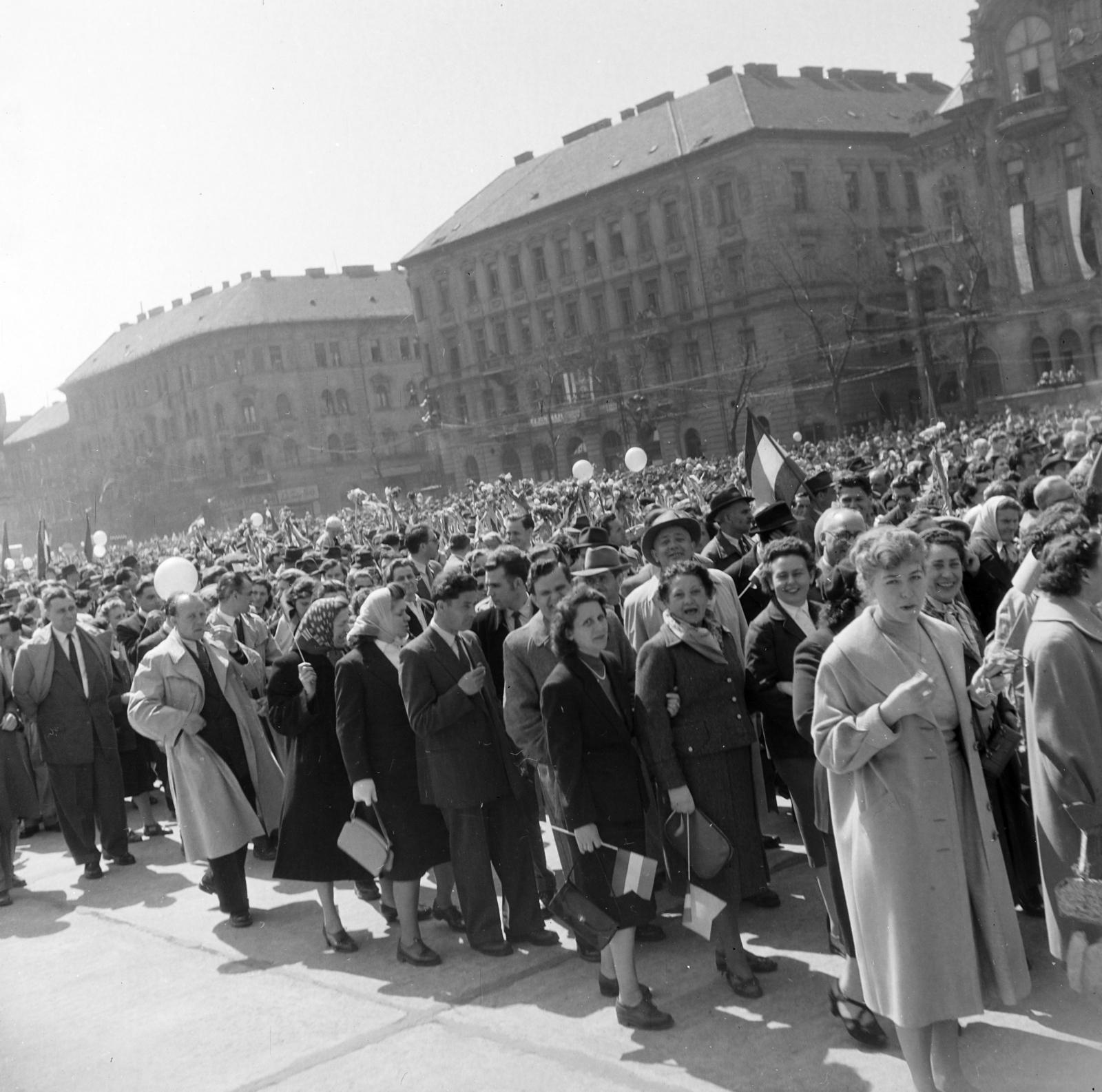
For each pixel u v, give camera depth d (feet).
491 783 20.18
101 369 372.79
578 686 17.24
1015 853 18.06
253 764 24.67
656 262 243.40
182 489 344.90
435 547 31.89
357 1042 17.38
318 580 30.12
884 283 231.30
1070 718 13.38
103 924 25.09
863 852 13.48
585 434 259.80
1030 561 17.80
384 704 20.70
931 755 13.32
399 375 335.88
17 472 430.20
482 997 18.52
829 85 250.37
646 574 24.85
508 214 270.46
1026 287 185.88
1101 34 171.32
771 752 17.78
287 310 330.34
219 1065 17.24
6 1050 18.62
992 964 13.39
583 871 16.81
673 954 19.10
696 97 248.11
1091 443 35.99
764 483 29.53
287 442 327.06
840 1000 15.39
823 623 14.96
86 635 29.37
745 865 17.11
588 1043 16.26
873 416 225.76
